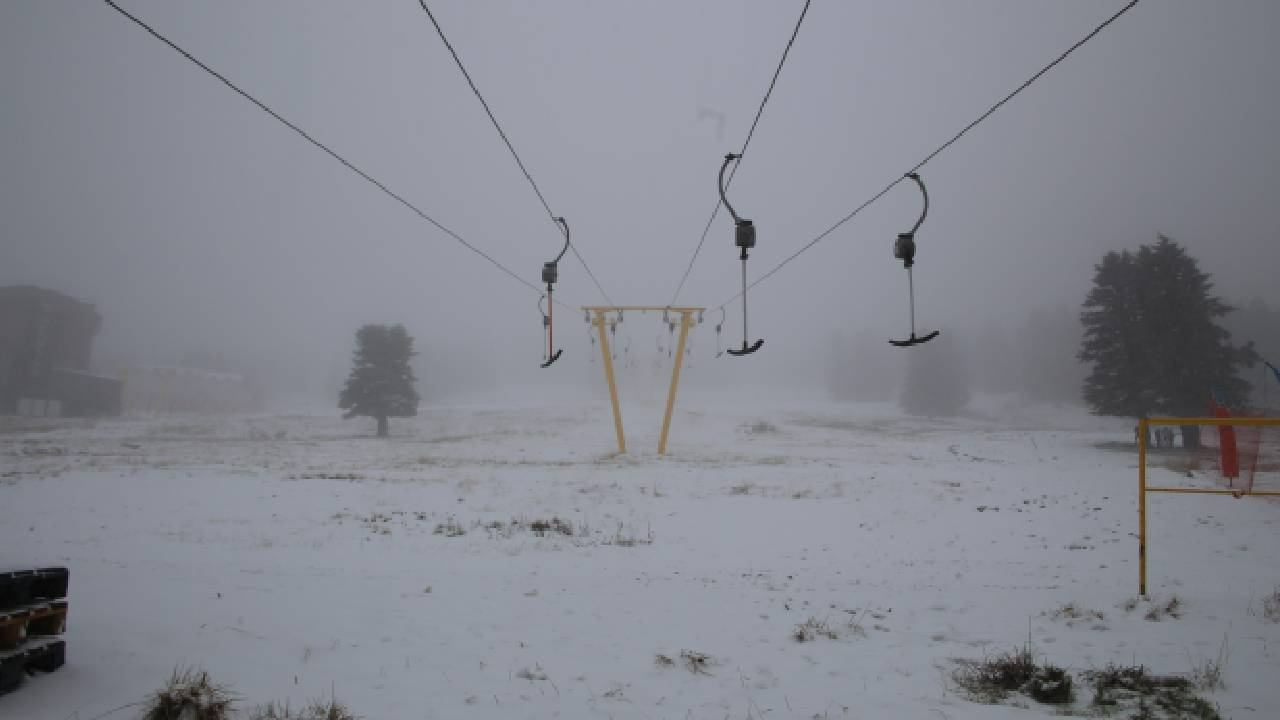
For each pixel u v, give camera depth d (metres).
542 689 5.55
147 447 40.56
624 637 7.32
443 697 5.27
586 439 49.59
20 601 5.00
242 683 5.32
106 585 8.50
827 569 12.32
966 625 8.15
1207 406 39.66
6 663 4.69
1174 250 41.50
